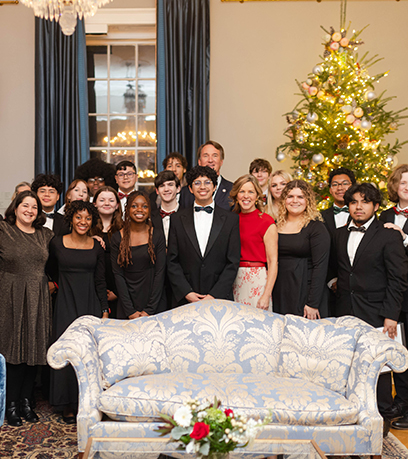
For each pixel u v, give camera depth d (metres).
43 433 2.83
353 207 3.00
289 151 4.95
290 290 3.08
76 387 2.95
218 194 3.77
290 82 5.67
